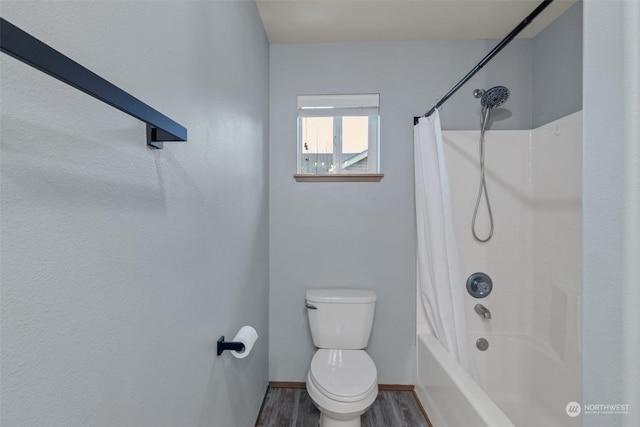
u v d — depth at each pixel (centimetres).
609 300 52
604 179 53
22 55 33
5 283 39
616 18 51
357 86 229
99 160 55
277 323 232
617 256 50
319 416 198
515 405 207
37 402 43
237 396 145
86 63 52
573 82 191
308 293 217
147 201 70
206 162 105
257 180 188
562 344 189
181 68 87
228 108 129
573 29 190
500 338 218
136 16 66
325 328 208
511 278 225
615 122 51
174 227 83
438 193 193
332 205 231
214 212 112
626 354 49
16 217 40
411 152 228
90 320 53
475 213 224
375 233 230
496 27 212
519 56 227
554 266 199
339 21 204
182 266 87
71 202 49
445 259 191
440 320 194
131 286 64
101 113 56
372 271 230
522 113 228
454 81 228
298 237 232
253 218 176
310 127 240
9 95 39
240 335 120
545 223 209
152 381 72
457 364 176
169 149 80
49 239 45
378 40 227
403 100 229
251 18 171
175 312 83
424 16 200
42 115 44
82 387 51
